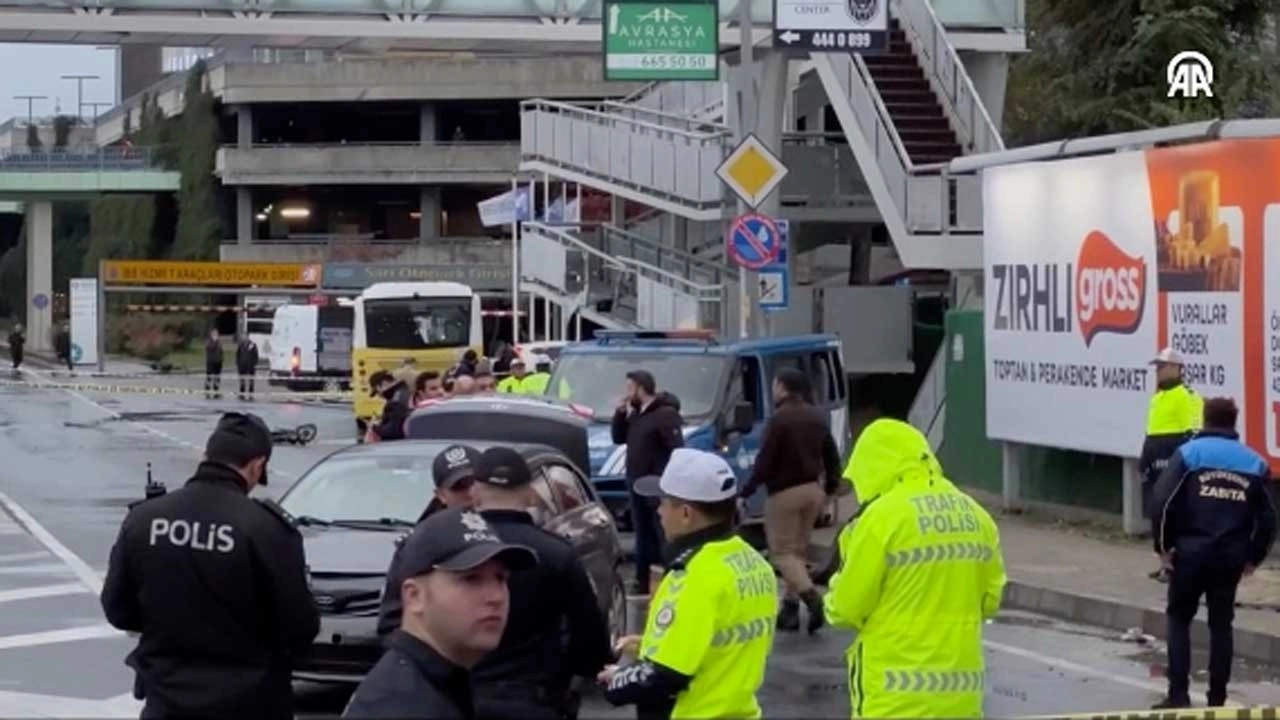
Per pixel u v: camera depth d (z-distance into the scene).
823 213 34.03
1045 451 22.70
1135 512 20.61
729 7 31.20
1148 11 32.12
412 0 31.78
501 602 4.93
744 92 26.78
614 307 38.12
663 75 26.05
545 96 81.62
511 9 32.12
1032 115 37.81
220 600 7.17
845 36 24.42
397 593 5.75
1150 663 14.45
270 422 44.78
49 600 17.61
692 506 6.95
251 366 55.50
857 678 7.73
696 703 6.88
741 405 18.86
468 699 4.96
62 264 103.00
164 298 85.69
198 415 46.53
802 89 38.41
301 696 12.84
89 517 25.00
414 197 87.12
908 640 7.57
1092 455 21.92
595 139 37.16
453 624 4.88
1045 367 21.86
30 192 86.44
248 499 7.32
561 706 7.40
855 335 33.31
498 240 81.12
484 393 21.95
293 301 74.50
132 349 85.06
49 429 41.38
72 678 13.69
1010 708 12.50
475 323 43.50
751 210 24.33
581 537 13.00
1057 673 13.98
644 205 41.41
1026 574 18.09
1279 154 18.08
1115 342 20.44
